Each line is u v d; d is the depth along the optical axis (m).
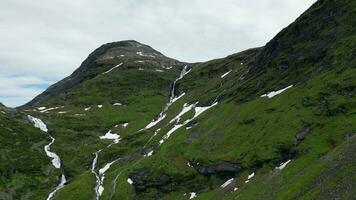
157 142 197.12
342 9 175.62
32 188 182.12
